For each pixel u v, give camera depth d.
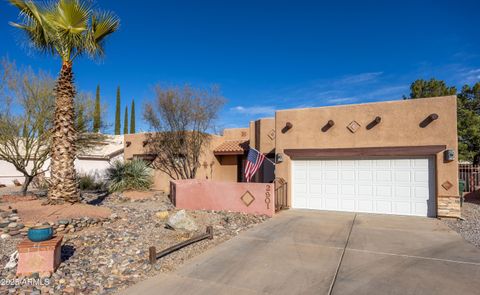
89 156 27.03
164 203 15.95
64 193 11.06
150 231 9.66
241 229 10.44
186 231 9.65
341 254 7.64
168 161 21.27
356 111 13.72
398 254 7.61
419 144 12.49
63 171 11.09
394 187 13.05
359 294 5.39
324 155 14.21
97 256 7.32
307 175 14.73
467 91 30.75
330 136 14.16
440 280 5.96
